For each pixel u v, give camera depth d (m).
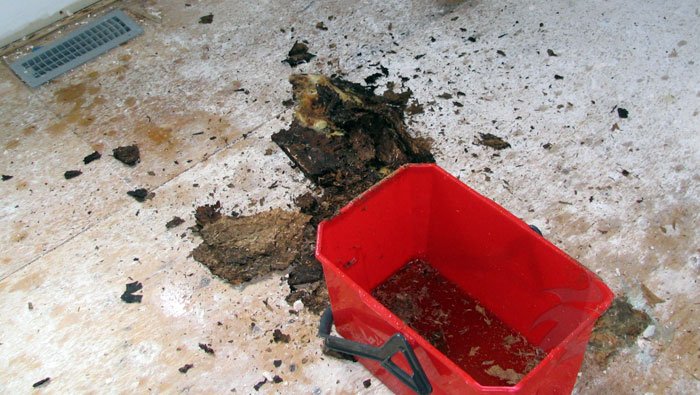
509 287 1.57
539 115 2.03
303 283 1.72
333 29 2.36
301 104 2.08
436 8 2.38
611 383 1.51
